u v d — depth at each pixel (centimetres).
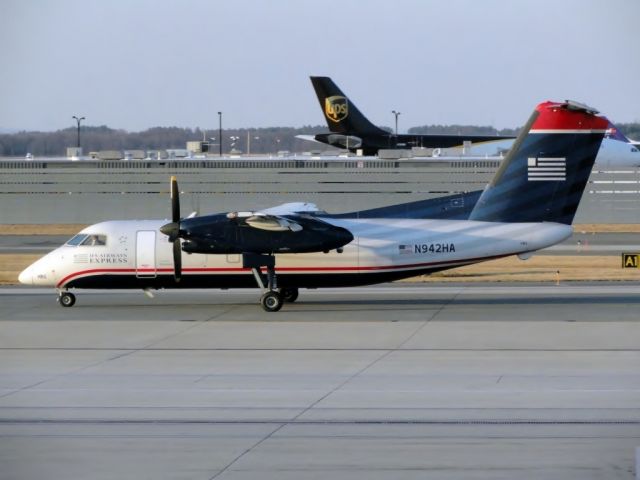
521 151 12975
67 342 10381
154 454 5934
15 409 7169
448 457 5800
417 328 11188
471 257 12950
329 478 5419
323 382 8138
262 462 5744
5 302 14038
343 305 13388
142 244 13175
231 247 12669
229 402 7381
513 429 6462
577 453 5859
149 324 11681
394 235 12962
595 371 8544
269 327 11362
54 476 5512
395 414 6938
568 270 18238
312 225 12638
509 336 10550
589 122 12875
